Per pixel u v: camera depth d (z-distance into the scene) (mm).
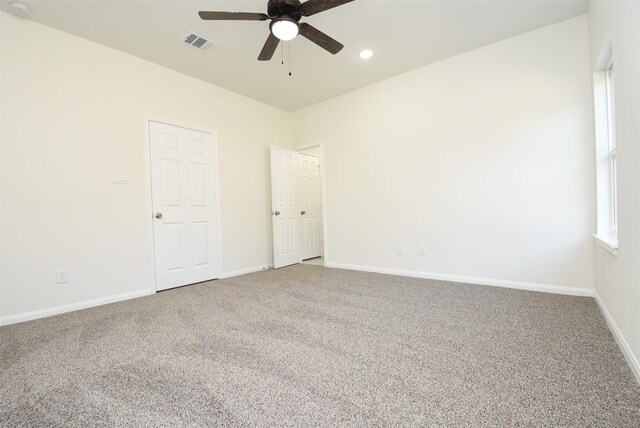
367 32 2904
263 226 4645
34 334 2193
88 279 2854
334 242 4613
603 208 2568
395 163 3916
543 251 2953
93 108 2924
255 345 1939
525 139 3012
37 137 2596
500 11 2631
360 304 2736
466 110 3344
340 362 1701
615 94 1802
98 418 1271
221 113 4086
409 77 3742
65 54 2768
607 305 2188
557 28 2824
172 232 3510
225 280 3869
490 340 1933
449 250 3523
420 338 1991
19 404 1377
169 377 1579
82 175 2842
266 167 4730
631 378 1473
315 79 3898
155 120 3383
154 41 2957
